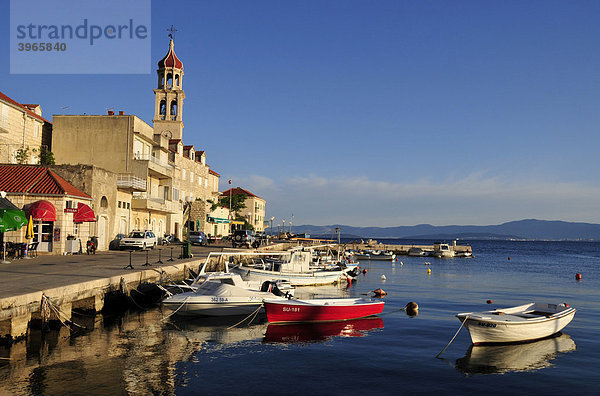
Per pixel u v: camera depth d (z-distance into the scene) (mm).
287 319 21125
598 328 21656
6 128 39281
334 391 12375
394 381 13383
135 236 41188
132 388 11914
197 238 58812
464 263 76500
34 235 32031
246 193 110625
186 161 67062
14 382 11898
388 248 98250
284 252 34906
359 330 20297
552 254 131500
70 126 46219
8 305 14133
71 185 36188
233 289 22125
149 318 21016
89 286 18703
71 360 13961
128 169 45938
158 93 67625
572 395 12586
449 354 16406
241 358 15344
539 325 18297
